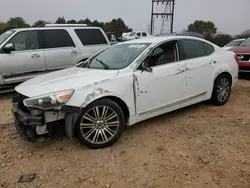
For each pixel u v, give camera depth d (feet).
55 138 13.15
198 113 16.57
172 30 95.04
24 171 10.44
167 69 14.11
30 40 23.54
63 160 11.16
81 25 27.20
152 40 14.89
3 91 22.07
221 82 17.57
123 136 13.38
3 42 22.17
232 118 15.70
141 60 13.39
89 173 10.20
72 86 11.39
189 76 15.17
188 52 15.62
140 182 9.58
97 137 11.91
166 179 9.71
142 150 11.88
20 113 11.54
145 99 13.28
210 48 17.24
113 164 10.77
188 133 13.64
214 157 11.15
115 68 13.41
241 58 26.73
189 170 10.24
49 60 24.38
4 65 21.75
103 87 11.84
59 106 10.87
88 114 11.59
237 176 9.78
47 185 9.54
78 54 26.25
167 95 14.21
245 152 11.52
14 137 13.51
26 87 12.03
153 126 14.60
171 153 11.57
